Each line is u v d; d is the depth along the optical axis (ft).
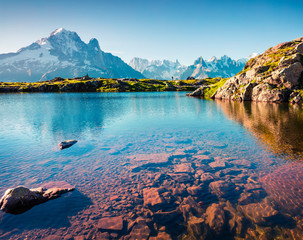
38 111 196.34
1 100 341.00
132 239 29.07
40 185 46.75
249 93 292.61
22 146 80.38
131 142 84.79
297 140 80.23
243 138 86.48
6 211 36.70
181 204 37.37
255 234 29.35
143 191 42.73
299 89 237.86
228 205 36.50
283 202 36.96
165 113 177.88
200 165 56.70
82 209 36.91
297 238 28.35
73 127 119.03
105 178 49.78
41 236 30.37
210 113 171.63
